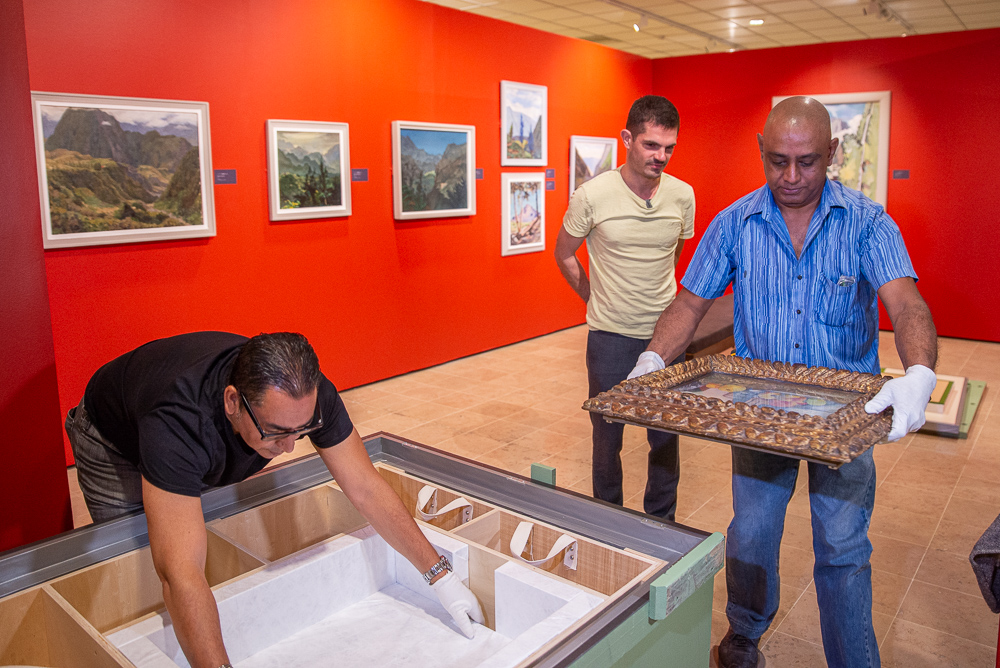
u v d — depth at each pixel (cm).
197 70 493
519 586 173
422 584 198
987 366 695
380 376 648
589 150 856
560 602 165
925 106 791
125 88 460
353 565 193
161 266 491
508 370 685
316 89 563
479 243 730
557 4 909
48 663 171
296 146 550
